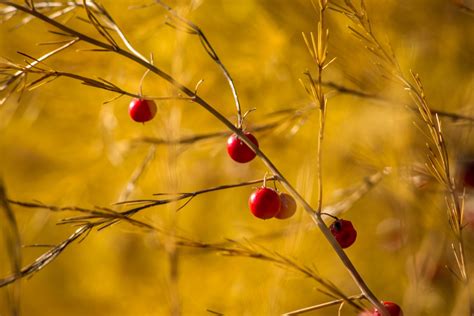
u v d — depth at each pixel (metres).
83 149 0.74
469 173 0.56
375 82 0.58
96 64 0.63
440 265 0.63
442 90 0.64
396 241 0.69
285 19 0.64
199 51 0.67
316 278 0.50
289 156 0.71
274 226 0.70
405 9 0.64
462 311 0.56
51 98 0.70
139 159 0.72
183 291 0.70
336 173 0.69
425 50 0.67
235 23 0.65
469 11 0.59
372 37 0.51
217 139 0.62
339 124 0.65
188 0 0.63
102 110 0.69
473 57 0.66
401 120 0.57
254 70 0.66
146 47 0.65
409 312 0.58
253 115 0.66
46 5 0.52
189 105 0.66
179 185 0.69
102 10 0.51
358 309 0.49
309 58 0.64
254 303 0.63
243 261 0.71
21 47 0.68
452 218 0.49
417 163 0.58
